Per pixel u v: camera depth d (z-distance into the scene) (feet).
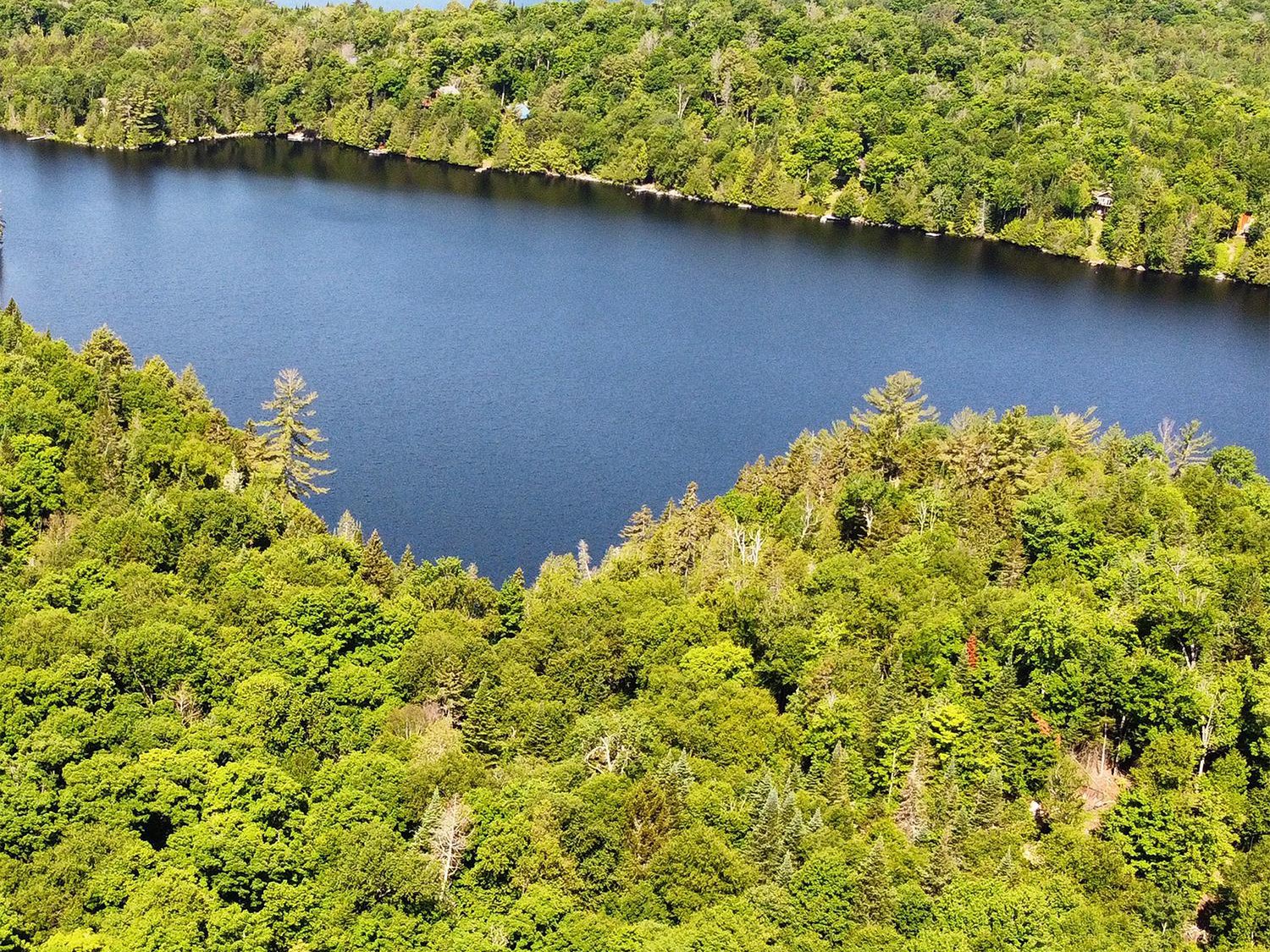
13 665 407.85
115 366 643.04
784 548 528.63
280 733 396.78
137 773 358.84
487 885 343.26
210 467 579.48
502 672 426.51
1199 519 549.54
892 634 444.55
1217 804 364.79
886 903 328.08
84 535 504.84
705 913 325.42
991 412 638.94
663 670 429.38
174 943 306.55
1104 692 405.18
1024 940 316.40
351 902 330.13
